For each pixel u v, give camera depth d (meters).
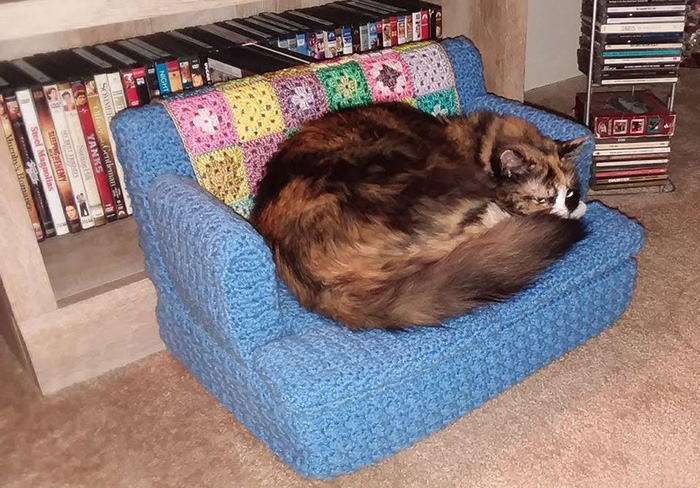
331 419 1.31
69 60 1.82
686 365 1.71
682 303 1.93
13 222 1.55
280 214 1.50
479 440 1.54
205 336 1.55
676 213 2.36
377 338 1.34
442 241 1.50
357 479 1.46
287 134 1.65
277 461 1.53
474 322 1.41
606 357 1.75
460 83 1.91
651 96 2.58
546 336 1.60
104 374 1.80
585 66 2.54
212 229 1.30
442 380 1.44
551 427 1.56
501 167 1.67
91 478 1.50
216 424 1.63
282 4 2.27
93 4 1.48
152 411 1.68
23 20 1.41
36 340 1.67
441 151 1.69
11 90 1.63
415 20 2.19
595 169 2.47
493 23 2.21
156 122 1.51
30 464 1.54
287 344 1.33
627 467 1.45
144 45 1.93
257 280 1.31
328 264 1.42
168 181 1.46
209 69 1.88
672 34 2.38
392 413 1.38
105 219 1.92
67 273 1.79
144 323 1.82
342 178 1.52
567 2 3.20
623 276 1.70
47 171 1.77
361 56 1.80
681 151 2.74
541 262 1.43
